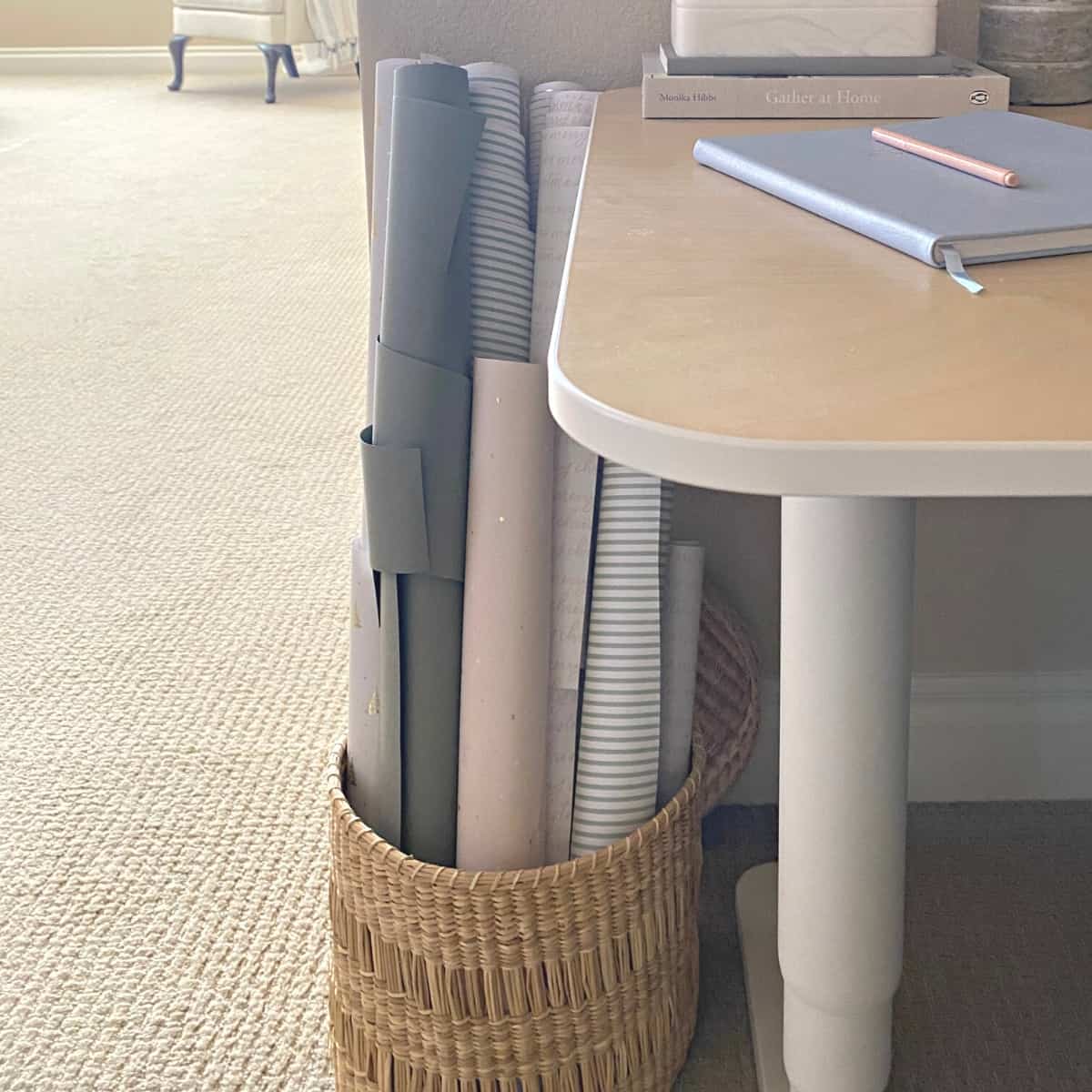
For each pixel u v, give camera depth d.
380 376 1.04
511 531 1.05
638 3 1.31
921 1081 1.15
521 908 0.97
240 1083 1.16
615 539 1.09
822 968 1.00
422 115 1.05
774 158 0.89
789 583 0.92
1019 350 0.55
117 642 1.87
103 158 4.93
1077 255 0.71
